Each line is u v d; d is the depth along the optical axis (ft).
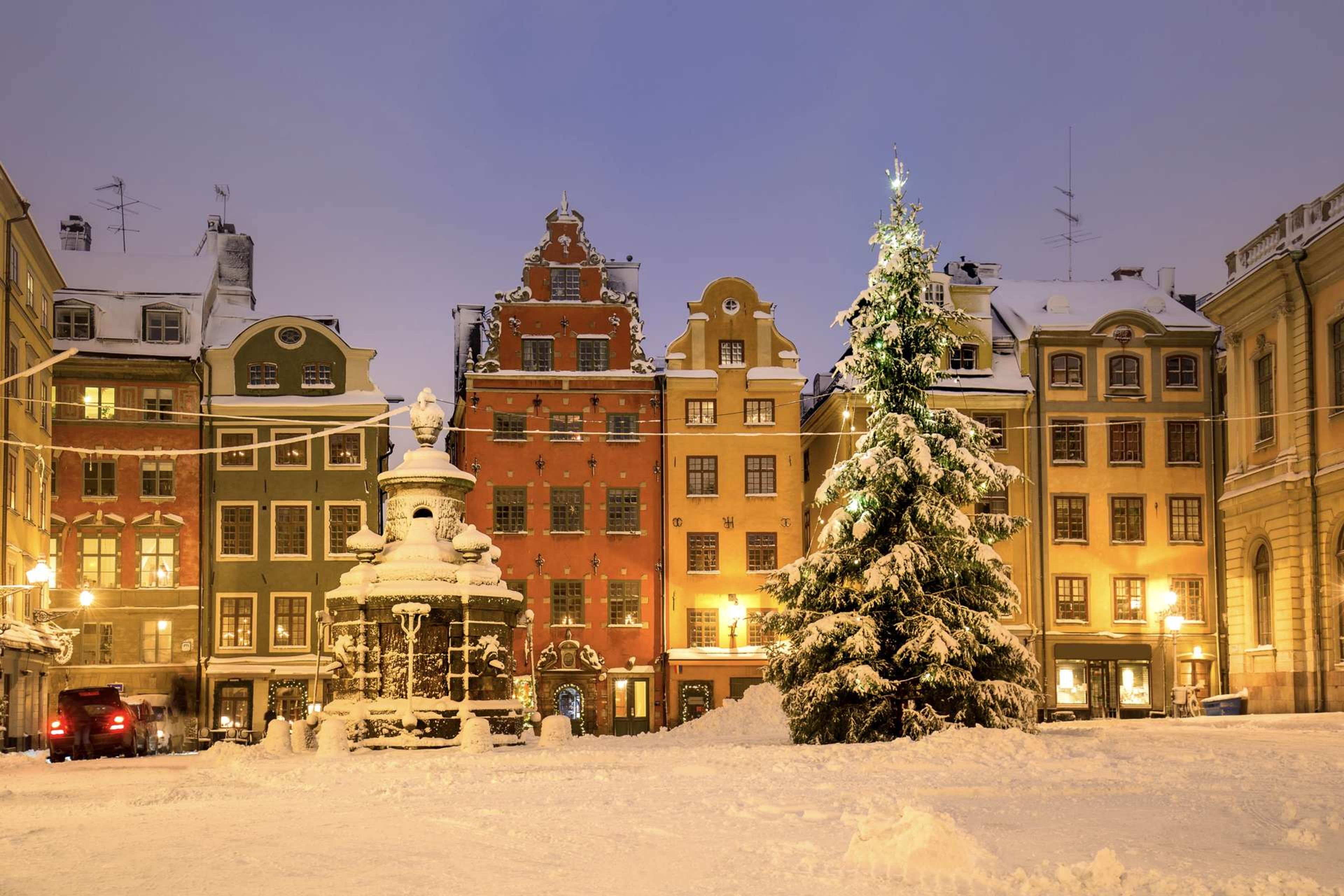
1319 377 155.94
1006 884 36.70
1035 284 229.86
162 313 200.95
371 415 201.46
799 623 109.19
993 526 111.34
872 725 104.12
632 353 210.79
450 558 110.42
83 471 195.72
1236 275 175.22
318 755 99.30
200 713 193.26
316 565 198.18
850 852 40.83
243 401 199.93
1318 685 152.87
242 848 45.34
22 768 102.58
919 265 112.78
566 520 207.51
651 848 44.42
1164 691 202.59
